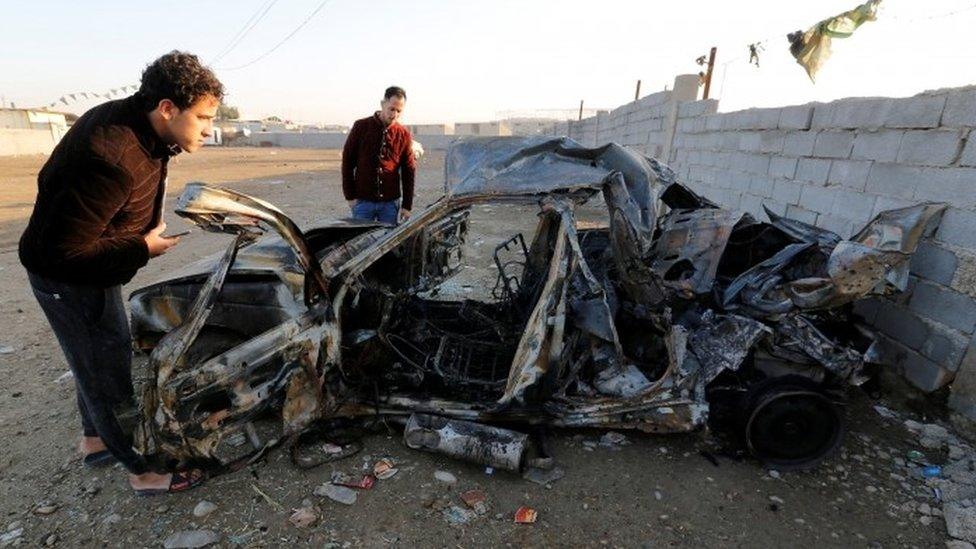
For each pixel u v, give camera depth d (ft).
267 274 10.14
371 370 10.37
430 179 59.98
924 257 10.31
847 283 8.85
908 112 11.05
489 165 9.54
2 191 41.29
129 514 7.75
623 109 41.39
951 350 9.71
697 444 9.65
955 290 9.63
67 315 6.79
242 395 8.14
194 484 8.25
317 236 12.57
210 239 25.16
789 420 8.87
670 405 8.94
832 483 8.68
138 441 7.73
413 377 9.96
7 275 18.95
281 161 87.25
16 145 92.53
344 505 8.00
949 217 9.78
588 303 9.01
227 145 175.11
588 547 7.30
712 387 9.64
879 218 10.08
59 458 8.91
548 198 8.86
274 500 8.08
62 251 6.26
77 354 7.02
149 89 6.42
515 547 7.28
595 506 8.07
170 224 29.27
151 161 6.77
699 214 11.37
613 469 8.94
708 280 9.89
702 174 24.63
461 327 11.96
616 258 9.57
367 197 16.87
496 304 12.55
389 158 16.57
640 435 9.87
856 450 9.50
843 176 13.48
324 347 8.79
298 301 10.13
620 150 9.93
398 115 16.26
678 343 9.00
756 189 18.74
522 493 8.32
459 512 7.88
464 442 8.69
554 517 7.83
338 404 9.34
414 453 9.24
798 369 9.73
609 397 9.11
